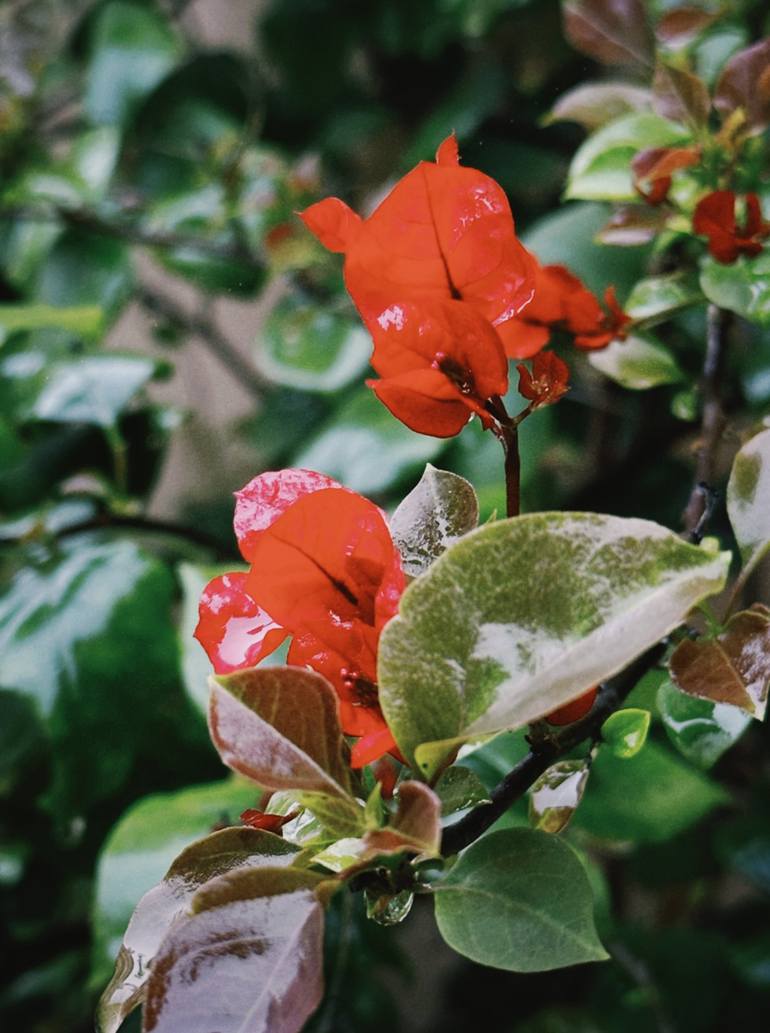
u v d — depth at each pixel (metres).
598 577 0.33
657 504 0.83
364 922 0.73
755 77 0.51
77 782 0.74
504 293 0.38
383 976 1.24
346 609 0.36
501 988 1.14
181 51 1.16
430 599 0.33
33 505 0.89
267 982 0.33
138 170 1.13
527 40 1.00
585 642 0.32
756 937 0.97
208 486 1.38
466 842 0.36
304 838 0.37
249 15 1.36
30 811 0.91
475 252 0.38
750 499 0.39
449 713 0.33
